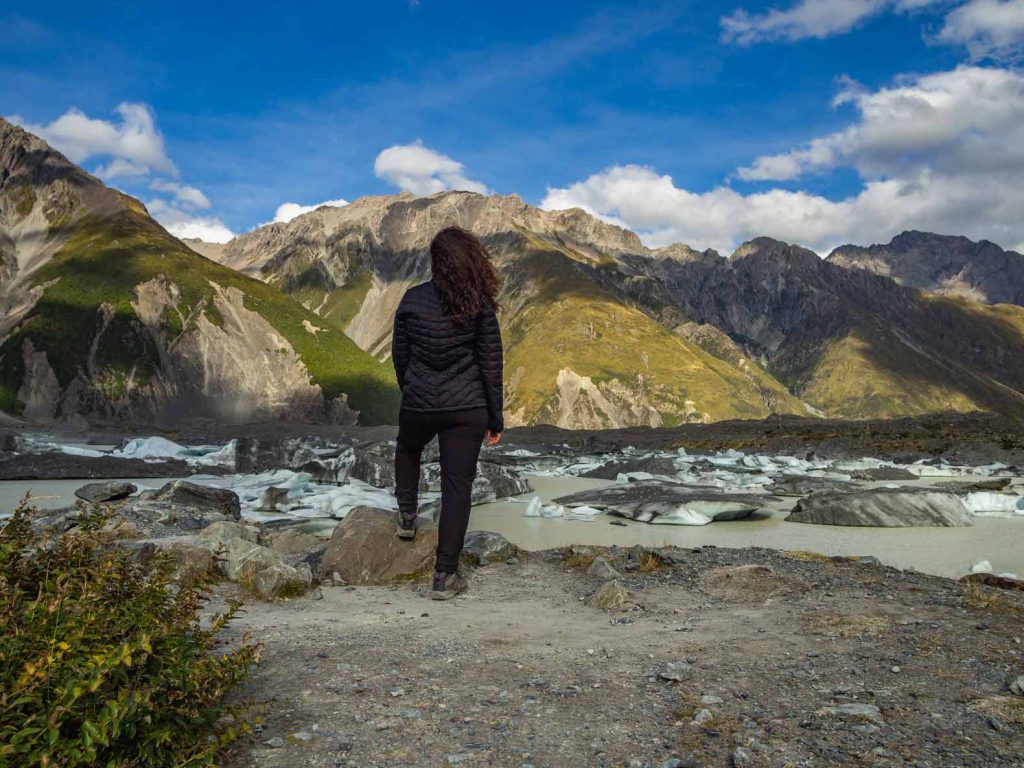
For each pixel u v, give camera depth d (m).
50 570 2.88
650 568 6.37
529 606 5.09
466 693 3.10
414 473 6.08
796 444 29.83
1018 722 2.66
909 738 2.54
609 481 20.50
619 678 3.30
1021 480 20.67
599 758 2.45
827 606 4.72
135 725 2.18
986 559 8.64
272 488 13.60
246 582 5.41
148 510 9.68
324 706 2.93
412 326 5.01
